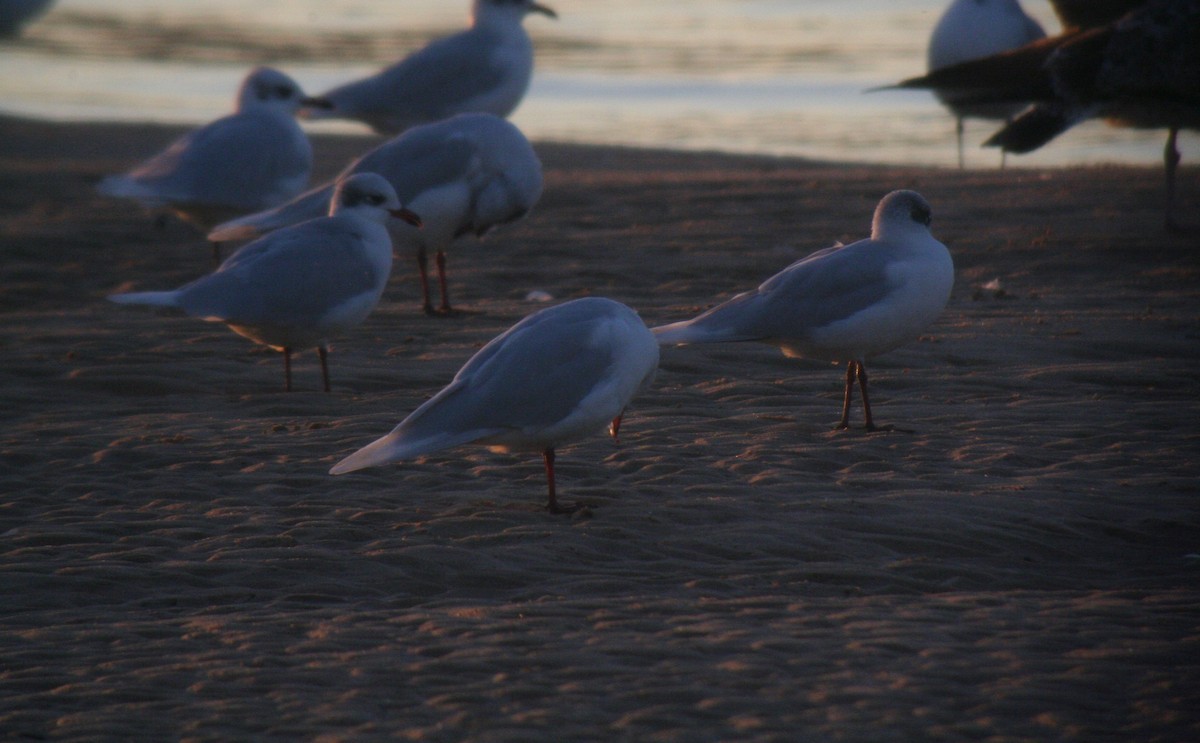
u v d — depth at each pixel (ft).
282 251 44.39
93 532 32.96
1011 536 31.99
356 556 31.12
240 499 35.35
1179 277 58.70
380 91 76.54
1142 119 67.72
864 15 164.45
